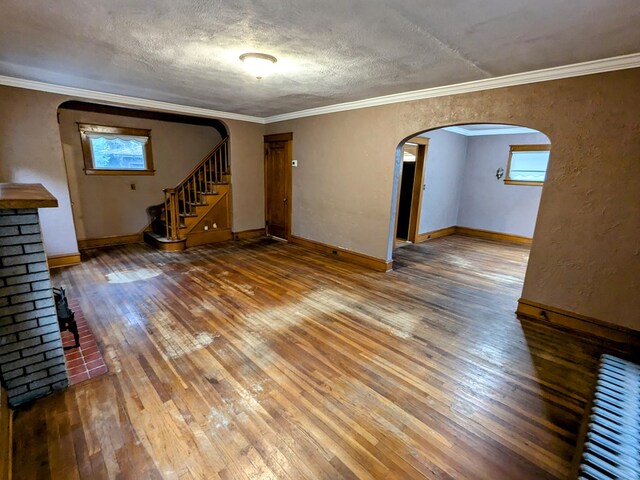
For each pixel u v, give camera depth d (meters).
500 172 6.87
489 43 2.38
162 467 1.56
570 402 2.07
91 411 1.89
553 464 1.62
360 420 1.89
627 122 2.58
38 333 1.90
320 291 3.86
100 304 3.34
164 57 2.91
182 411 1.92
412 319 3.18
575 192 2.89
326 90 3.94
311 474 1.55
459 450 1.70
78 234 5.40
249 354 2.52
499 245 6.53
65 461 1.57
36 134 4.05
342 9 1.95
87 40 2.54
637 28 2.04
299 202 5.91
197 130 6.49
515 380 2.28
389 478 1.54
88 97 4.30
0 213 1.68
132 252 5.33
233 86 3.87
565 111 2.86
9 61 3.10
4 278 1.74
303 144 5.62
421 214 6.48
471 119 3.50
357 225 4.94
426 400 2.06
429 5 1.87
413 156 6.19
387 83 3.56
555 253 3.06
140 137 5.80
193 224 5.81
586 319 2.95
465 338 2.84
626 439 1.48
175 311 3.23
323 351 2.59
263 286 3.97
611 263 2.78
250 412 1.93
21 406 1.90
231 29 2.29
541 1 1.77
